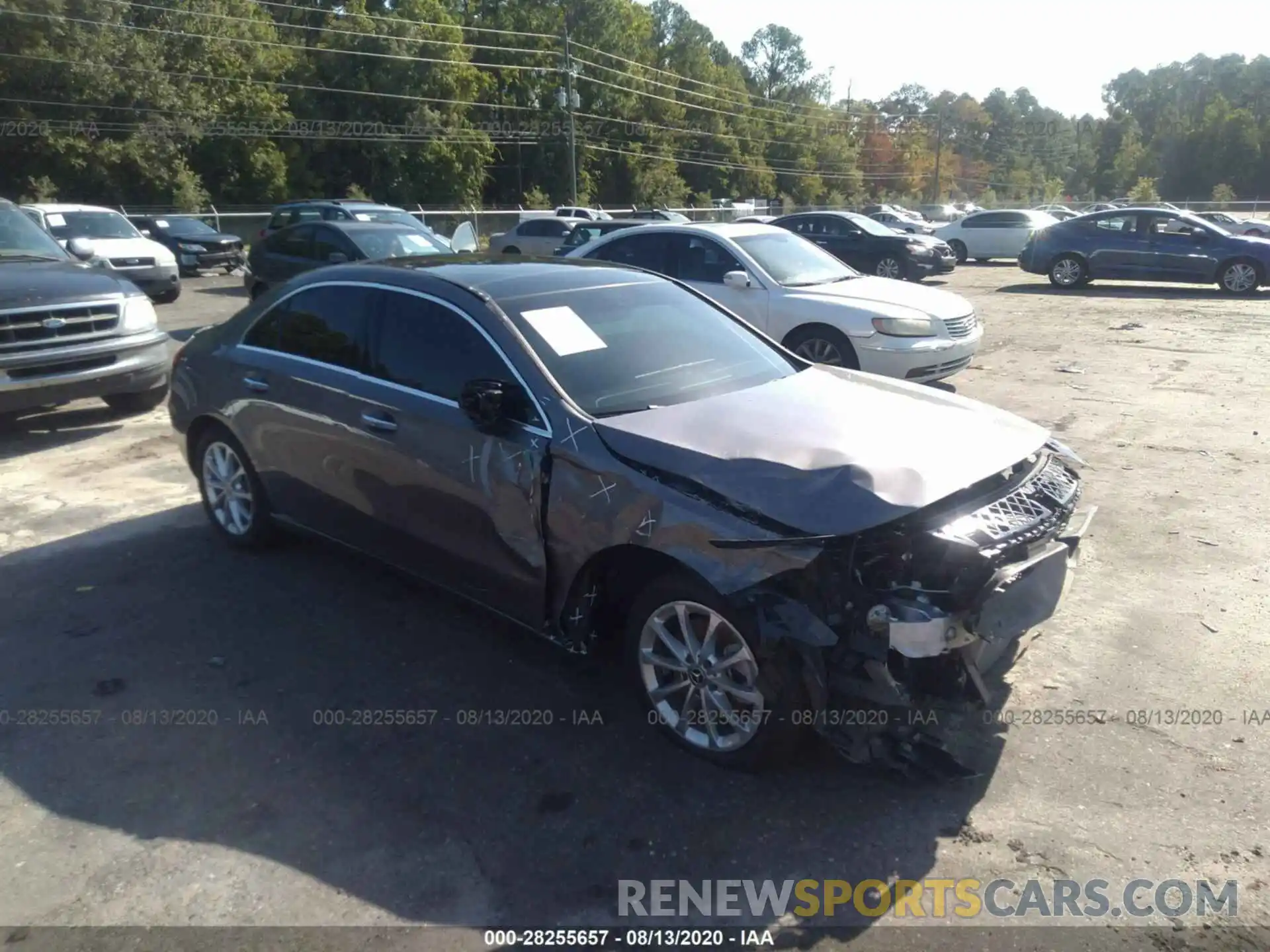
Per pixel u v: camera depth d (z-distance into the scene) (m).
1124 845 3.09
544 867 3.05
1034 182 125.88
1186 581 5.00
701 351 4.50
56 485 6.89
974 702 3.52
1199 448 7.38
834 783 3.43
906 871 3.00
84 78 36.97
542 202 55.56
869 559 3.18
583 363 4.08
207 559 5.46
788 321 9.05
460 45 53.31
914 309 8.84
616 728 3.78
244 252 23.89
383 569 4.96
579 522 3.62
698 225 10.00
